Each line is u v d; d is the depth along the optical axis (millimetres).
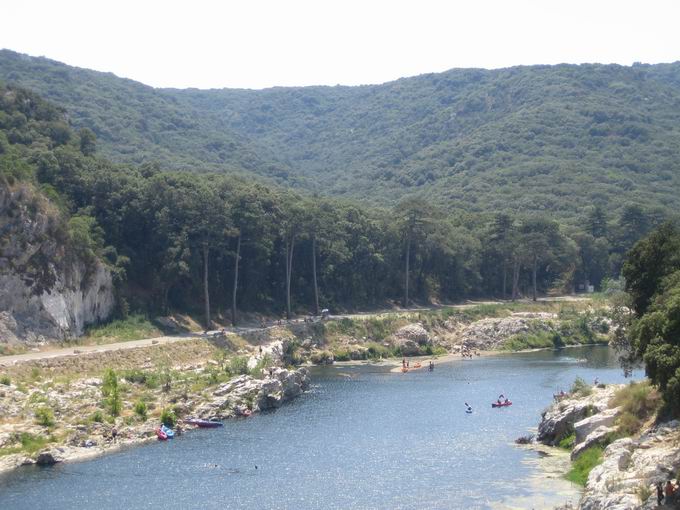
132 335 150250
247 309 186000
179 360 139875
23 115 179500
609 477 69875
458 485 79062
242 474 84312
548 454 90125
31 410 99688
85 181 166000
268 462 89000
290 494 77375
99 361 126062
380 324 187750
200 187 174750
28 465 88062
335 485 80062
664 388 76062
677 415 78500
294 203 195500
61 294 138625
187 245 164750
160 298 165500
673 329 77250
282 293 195250
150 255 168500
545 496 74688
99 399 107062
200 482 81562
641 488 64062
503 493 76062
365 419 111562
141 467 87188
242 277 184625
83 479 82750
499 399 122125
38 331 132125
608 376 146625
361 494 77000
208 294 176625
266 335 165250
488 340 191125
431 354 183000
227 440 99375
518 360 171125
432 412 116188
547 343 193125
